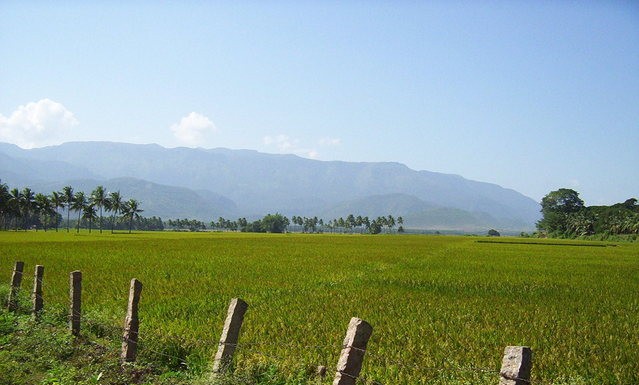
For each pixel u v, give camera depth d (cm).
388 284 2469
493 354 1166
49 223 17125
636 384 1031
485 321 1566
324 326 1404
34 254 3881
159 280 2373
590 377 1059
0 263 3106
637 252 6438
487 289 2383
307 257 4119
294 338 1252
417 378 977
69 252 4147
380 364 1073
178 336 1162
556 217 17575
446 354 1152
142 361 1000
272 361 998
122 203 14125
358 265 3469
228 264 3322
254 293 2036
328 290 2183
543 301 2052
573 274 3216
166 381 883
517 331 1426
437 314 1664
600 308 1917
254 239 8231
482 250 6178
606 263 4275
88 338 1163
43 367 960
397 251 5350
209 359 997
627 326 1577
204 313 1541
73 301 1164
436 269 3344
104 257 3688
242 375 851
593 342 1359
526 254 5412
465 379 963
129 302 1006
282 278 2572
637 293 2359
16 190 12475
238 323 864
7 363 930
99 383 891
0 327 1198
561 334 1438
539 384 949
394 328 1409
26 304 1440
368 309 1708
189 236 9838
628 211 14975
